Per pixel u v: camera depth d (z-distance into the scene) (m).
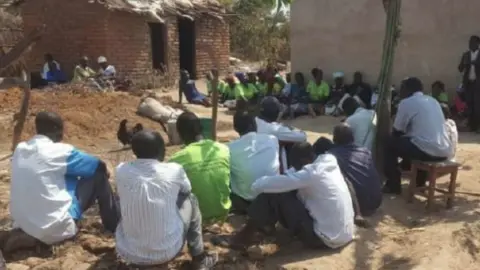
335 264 4.49
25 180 4.41
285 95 12.65
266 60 25.86
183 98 15.31
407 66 11.73
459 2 11.03
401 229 5.26
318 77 12.52
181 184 4.14
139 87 16.83
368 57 12.31
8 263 4.38
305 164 4.73
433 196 5.72
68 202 4.48
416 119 5.96
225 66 21.00
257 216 4.64
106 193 4.66
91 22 16.06
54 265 4.32
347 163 5.38
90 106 11.07
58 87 13.05
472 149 8.64
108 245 4.64
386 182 6.37
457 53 11.19
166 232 4.02
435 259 4.57
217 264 4.47
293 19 13.29
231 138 9.48
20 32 12.35
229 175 5.11
